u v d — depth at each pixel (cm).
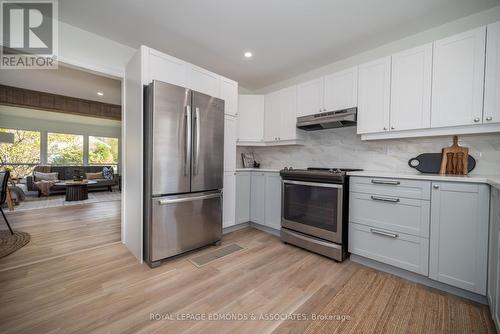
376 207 196
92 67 238
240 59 296
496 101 163
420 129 202
